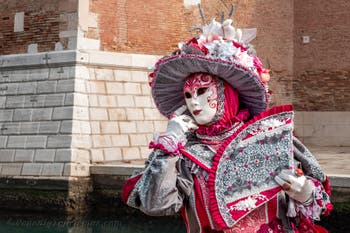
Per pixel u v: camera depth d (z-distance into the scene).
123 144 15.53
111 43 16.03
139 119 16.02
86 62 15.31
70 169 14.45
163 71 3.71
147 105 16.27
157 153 3.36
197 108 3.55
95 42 15.70
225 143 3.52
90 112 15.16
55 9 15.76
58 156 14.71
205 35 3.75
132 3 16.45
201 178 3.52
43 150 15.00
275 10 21.53
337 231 10.86
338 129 21.56
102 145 15.13
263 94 3.65
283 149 3.53
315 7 21.89
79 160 14.62
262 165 3.51
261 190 3.48
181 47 3.71
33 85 15.68
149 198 3.29
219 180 3.46
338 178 10.85
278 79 21.80
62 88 15.20
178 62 3.57
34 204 14.72
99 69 15.61
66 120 14.91
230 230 3.46
